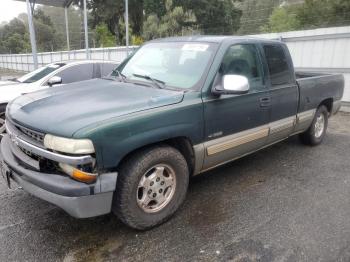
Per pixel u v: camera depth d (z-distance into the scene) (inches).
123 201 115.1
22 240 119.7
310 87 204.8
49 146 105.0
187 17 1222.9
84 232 125.2
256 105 160.1
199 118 132.7
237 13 1685.5
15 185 162.4
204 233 125.6
